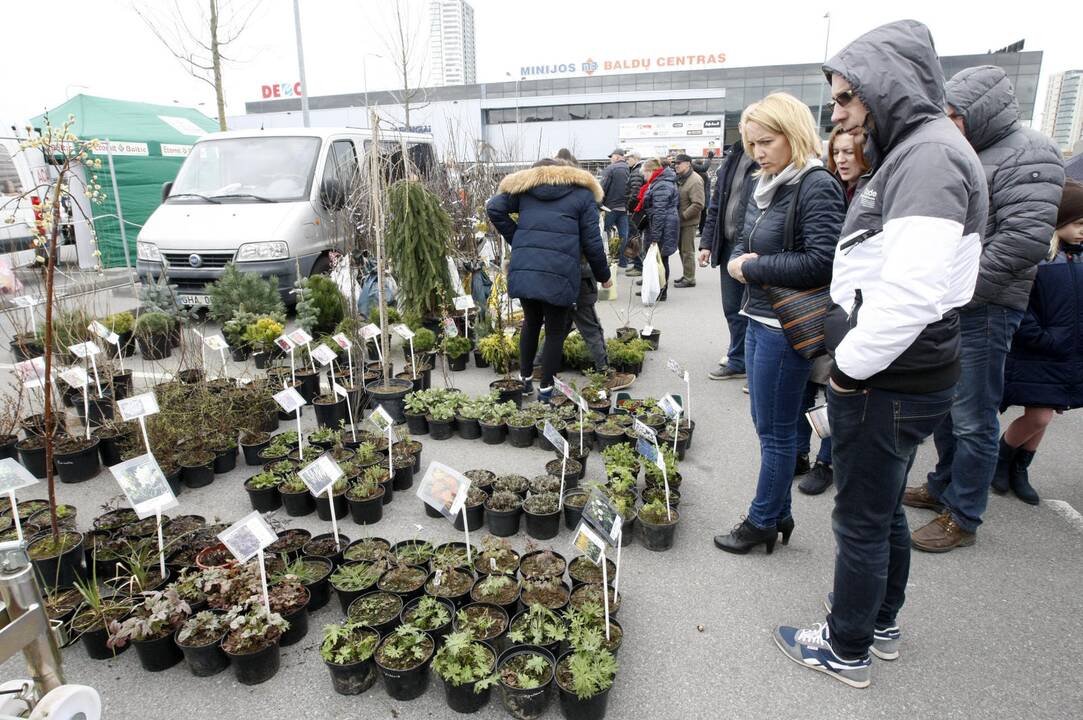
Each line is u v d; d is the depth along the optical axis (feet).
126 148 39.50
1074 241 11.51
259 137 29.84
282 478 13.24
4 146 35.12
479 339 21.59
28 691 5.79
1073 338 11.39
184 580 9.59
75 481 14.05
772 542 11.09
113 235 39.50
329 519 12.44
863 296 6.99
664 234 29.71
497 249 26.32
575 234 15.39
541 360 18.49
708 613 9.75
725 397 18.66
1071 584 10.30
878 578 7.69
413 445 14.51
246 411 15.74
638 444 11.90
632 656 8.93
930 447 15.42
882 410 6.94
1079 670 8.56
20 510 12.36
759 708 8.06
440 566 9.84
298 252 26.63
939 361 6.81
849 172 8.22
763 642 9.16
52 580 10.16
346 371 19.43
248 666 8.43
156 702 8.28
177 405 14.97
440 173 29.37
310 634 9.46
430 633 8.74
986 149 10.31
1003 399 12.17
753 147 9.48
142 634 8.61
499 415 15.76
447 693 8.03
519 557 10.68
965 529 11.12
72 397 16.60
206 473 13.84
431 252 21.04
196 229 26.13
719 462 14.70
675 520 11.31
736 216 13.70
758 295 9.96
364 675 8.36
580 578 10.01
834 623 8.25
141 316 22.27
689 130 137.80
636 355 19.83
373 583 9.71
